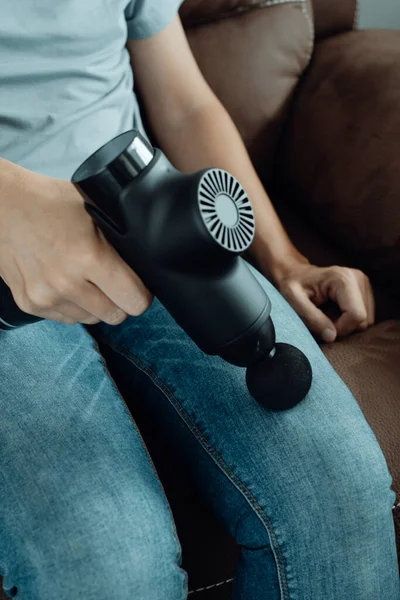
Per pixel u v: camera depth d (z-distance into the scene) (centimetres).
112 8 71
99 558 48
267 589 57
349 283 77
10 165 54
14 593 51
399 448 69
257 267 85
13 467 51
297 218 105
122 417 59
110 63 74
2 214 50
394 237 87
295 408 59
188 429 63
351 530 55
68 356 61
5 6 63
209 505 63
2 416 54
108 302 50
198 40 96
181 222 43
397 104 88
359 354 77
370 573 56
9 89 66
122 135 46
